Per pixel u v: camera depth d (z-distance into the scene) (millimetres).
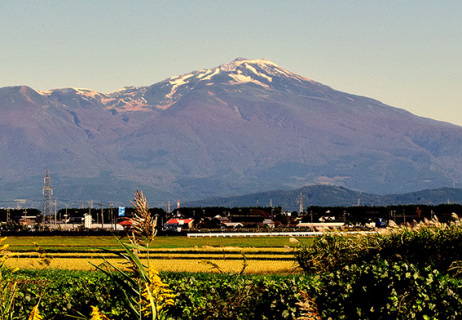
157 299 21578
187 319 40031
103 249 20406
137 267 21031
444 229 61062
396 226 64125
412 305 38500
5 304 23719
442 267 59562
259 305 40000
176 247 186000
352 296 40719
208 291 43031
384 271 40875
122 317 40656
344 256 68000
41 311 42906
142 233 20406
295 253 73188
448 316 37719
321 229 72938
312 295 41406
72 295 45312
